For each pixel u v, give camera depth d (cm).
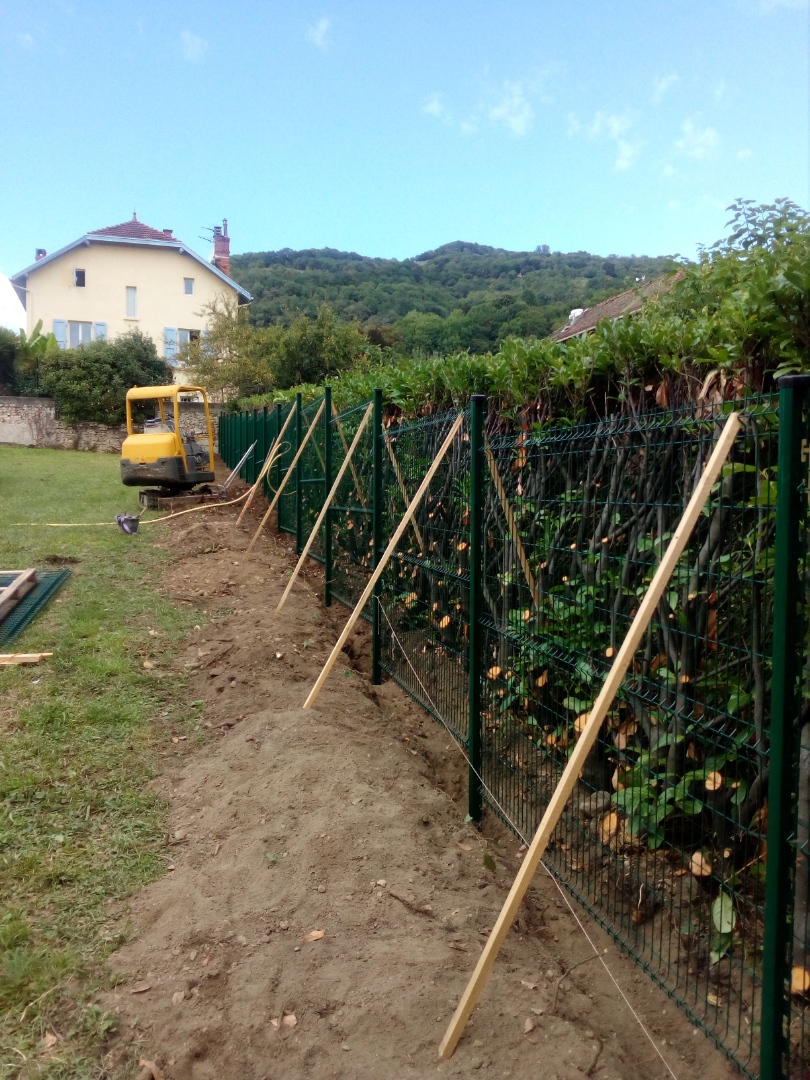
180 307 3925
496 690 390
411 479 575
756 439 222
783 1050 183
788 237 352
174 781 400
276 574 857
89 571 835
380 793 369
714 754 256
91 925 287
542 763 357
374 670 577
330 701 487
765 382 271
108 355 3005
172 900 300
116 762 413
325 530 777
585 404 383
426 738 472
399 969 251
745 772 262
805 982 187
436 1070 214
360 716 479
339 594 774
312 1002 240
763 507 218
